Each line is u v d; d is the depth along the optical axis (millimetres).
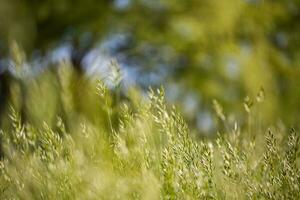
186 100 12398
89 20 13242
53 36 12438
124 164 2633
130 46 13867
